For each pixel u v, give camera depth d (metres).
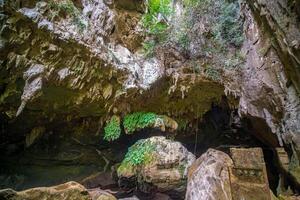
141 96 6.56
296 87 5.30
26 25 4.64
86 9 5.78
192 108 8.02
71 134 6.91
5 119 5.62
